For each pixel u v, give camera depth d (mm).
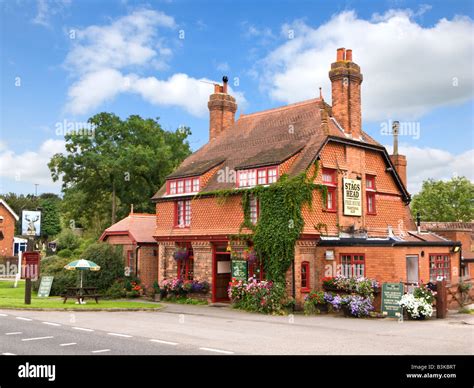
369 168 25891
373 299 20062
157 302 26281
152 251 30469
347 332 15102
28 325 15781
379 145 26672
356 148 25047
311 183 22172
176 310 22219
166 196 28266
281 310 20797
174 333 14508
